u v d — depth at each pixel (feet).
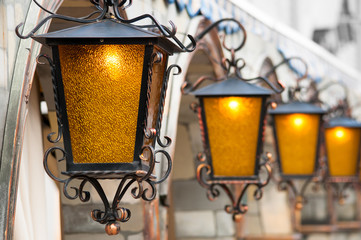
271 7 55.36
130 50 11.59
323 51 34.50
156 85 12.05
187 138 26.68
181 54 18.53
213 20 20.54
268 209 34.04
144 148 11.68
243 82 18.31
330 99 35.19
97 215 12.23
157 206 17.42
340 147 29.76
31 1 13.17
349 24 59.36
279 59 27.45
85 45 11.64
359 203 45.62
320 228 41.88
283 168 24.31
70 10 16.14
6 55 12.67
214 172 18.39
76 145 11.80
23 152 16.16
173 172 27.40
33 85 16.78
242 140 18.15
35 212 16.57
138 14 16.17
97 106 11.71
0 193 12.57
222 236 27.58
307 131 24.03
